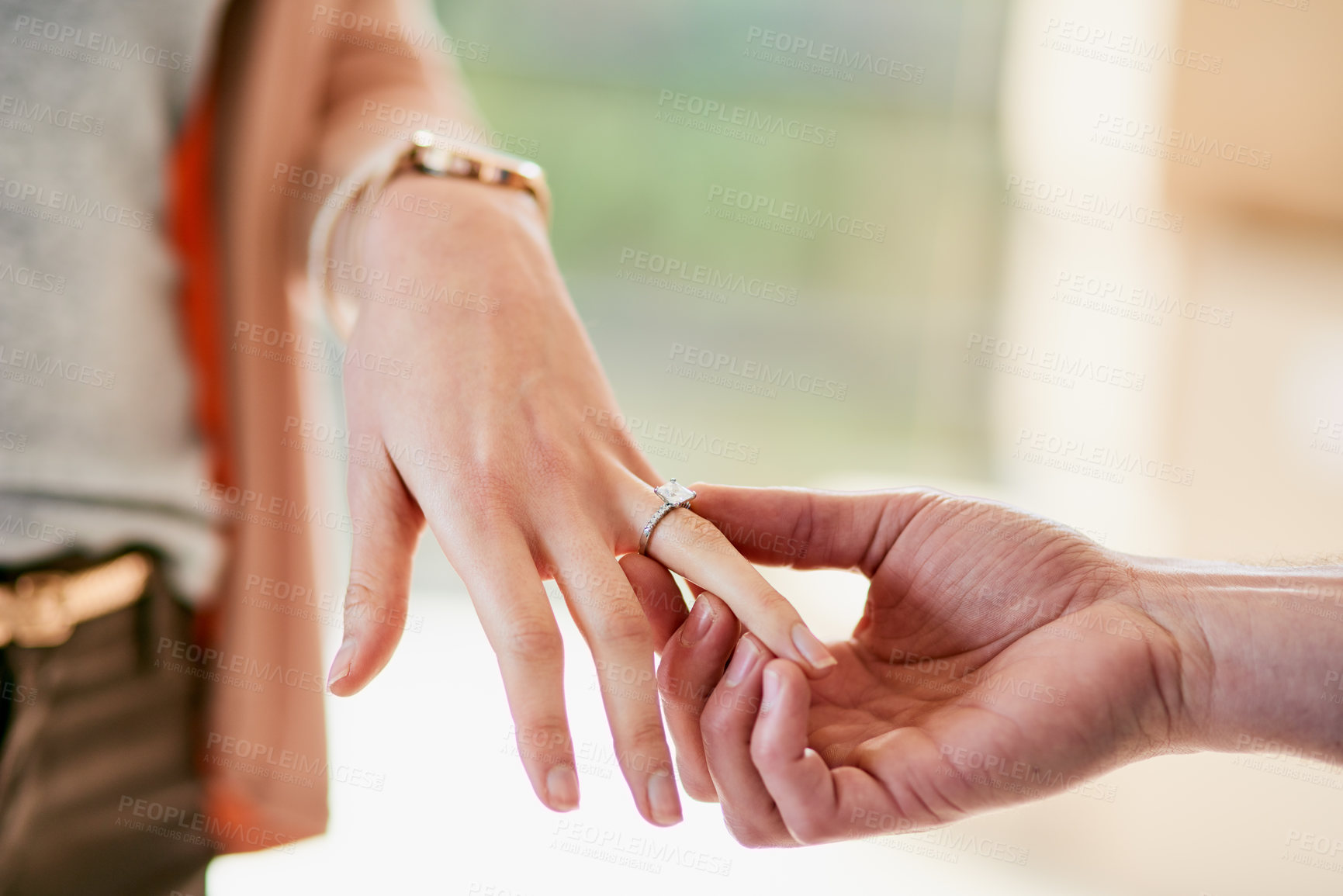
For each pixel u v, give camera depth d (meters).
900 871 1.02
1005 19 3.03
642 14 3.20
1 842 0.59
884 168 3.23
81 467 0.60
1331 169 1.92
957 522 0.64
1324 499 1.67
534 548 0.61
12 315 0.59
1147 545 1.65
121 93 0.61
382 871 0.95
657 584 0.61
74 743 0.60
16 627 0.59
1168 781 1.15
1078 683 0.59
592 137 3.32
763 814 0.60
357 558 0.61
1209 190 1.98
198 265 0.64
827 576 1.53
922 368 3.06
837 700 0.63
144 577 0.62
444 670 1.38
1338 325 1.78
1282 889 0.97
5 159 0.59
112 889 0.62
